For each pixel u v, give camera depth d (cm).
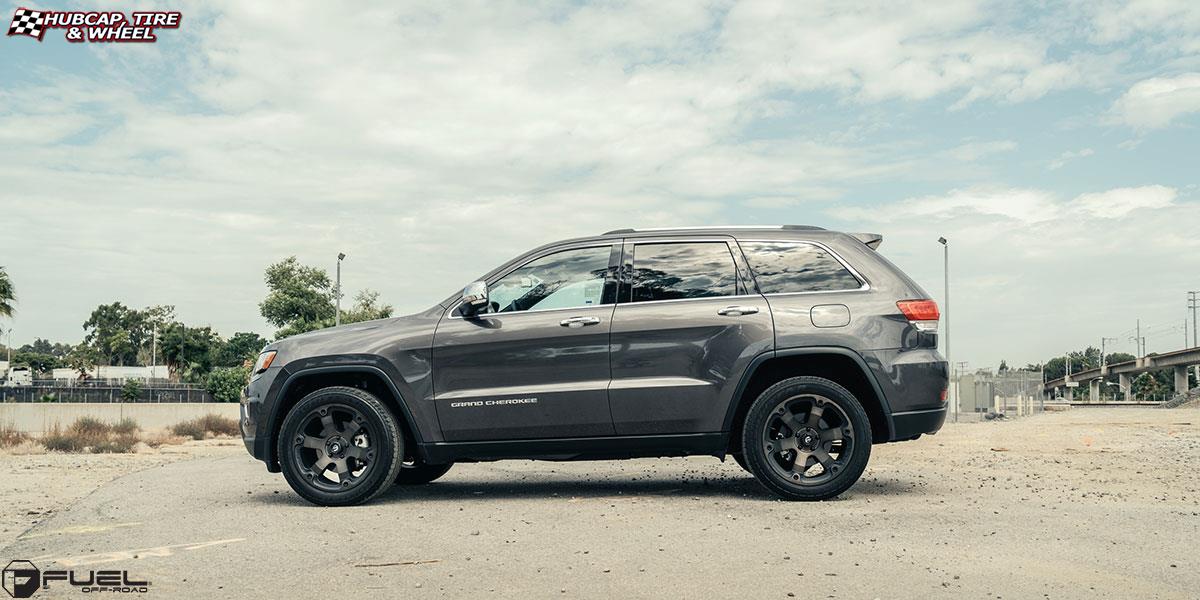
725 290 771
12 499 860
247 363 6562
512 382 761
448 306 784
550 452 765
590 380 758
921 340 760
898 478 925
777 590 467
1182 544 574
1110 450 1391
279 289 8694
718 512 692
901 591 464
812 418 754
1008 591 464
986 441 1634
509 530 630
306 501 782
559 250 791
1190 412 3856
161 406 4184
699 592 464
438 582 489
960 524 640
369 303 8619
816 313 758
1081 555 544
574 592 466
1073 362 18050
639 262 780
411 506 745
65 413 4088
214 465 1173
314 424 769
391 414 768
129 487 906
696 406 753
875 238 807
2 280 5238
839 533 610
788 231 792
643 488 852
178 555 559
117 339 16775
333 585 484
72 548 587
